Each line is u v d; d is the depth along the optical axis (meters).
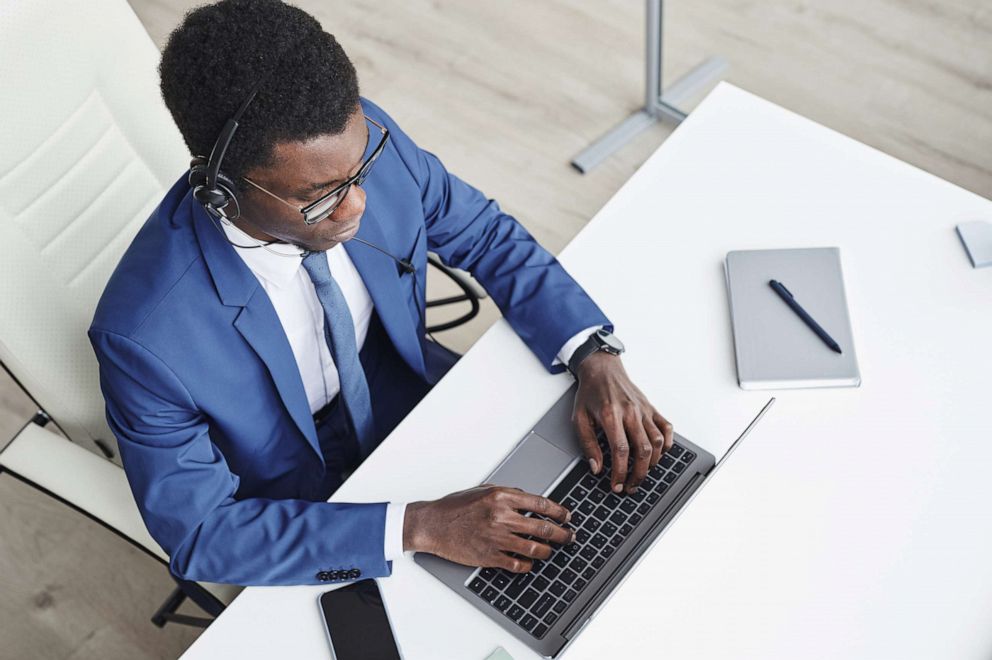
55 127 1.46
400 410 1.72
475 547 1.30
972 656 1.20
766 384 1.42
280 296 1.44
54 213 1.48
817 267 1.52
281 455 1.54
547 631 1.25
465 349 2.42
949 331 1.45
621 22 3.01
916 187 1.60
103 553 2.21
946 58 2.55
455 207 1.63
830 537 1.29
